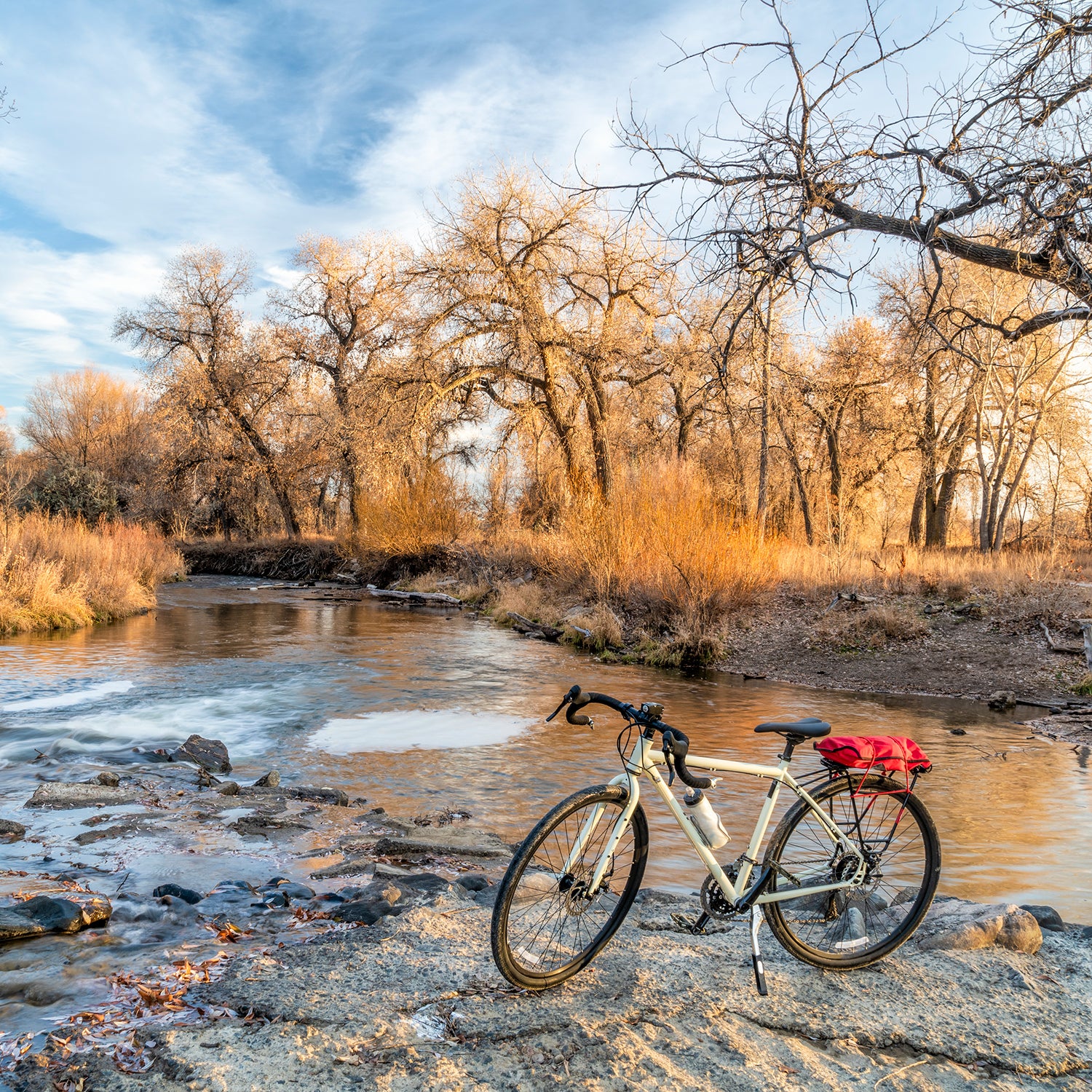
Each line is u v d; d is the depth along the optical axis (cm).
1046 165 503
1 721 984
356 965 327
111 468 4922
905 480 3800
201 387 4119
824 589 1908
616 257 2669
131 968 344
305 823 616
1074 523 3011
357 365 4081
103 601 2089
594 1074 257
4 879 471
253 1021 287
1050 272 546
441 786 756
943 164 533
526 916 309
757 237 545
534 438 3173
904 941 344
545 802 711
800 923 338
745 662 1558
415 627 2092
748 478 3006
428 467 3316
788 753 334
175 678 1294
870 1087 257
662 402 3186
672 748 303
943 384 2622
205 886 475
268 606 2595
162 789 711
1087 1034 292
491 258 2742
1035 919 372
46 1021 299
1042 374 2361
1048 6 499
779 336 1020
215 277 4306
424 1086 248
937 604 1727
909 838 356
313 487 4531
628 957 337
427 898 430
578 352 2742
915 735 1041
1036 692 1290
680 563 1733
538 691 1253
